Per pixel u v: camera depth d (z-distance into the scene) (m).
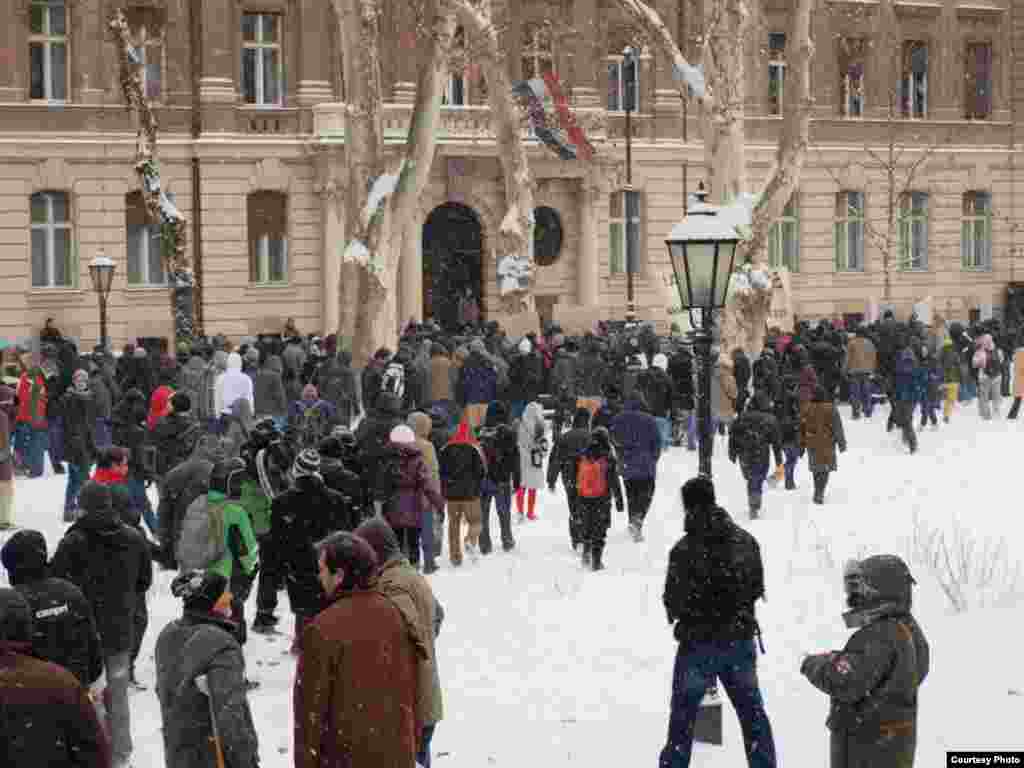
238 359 26.31
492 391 29.70
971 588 17.73
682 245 14.45
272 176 46.25
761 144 53.91
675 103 52.44
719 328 33.16
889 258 53.53
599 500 19.84
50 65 43.81
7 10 42.75
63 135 43.50
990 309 59.06
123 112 44.38
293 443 17.53
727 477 27.95
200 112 45.41
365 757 8.45
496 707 13.60
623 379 31.06
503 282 40.97
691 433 31.66
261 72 46.75
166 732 9.16
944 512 24.00
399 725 8.57
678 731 10.95
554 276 50.62
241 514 14.53
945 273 58.00
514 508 25.20
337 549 8.70
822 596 17.86
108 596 11.85
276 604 16.77
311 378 33.28
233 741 8.77
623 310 51.88
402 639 8.69
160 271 45.50
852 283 56.06
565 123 44.16
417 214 47.72
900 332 37.88
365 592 8.73
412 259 47.78
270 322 46.47
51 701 7.92
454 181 48.41
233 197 45.69
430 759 11.90
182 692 9.03
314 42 46.91
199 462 16.25
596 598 18.19
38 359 40.22
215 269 45.56
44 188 43.31
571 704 13.69
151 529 22.12
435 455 18.86
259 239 46.72
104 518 11.91
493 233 49.41
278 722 13.26
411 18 47.81
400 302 47.75
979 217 59.12
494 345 34.34
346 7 36.22
